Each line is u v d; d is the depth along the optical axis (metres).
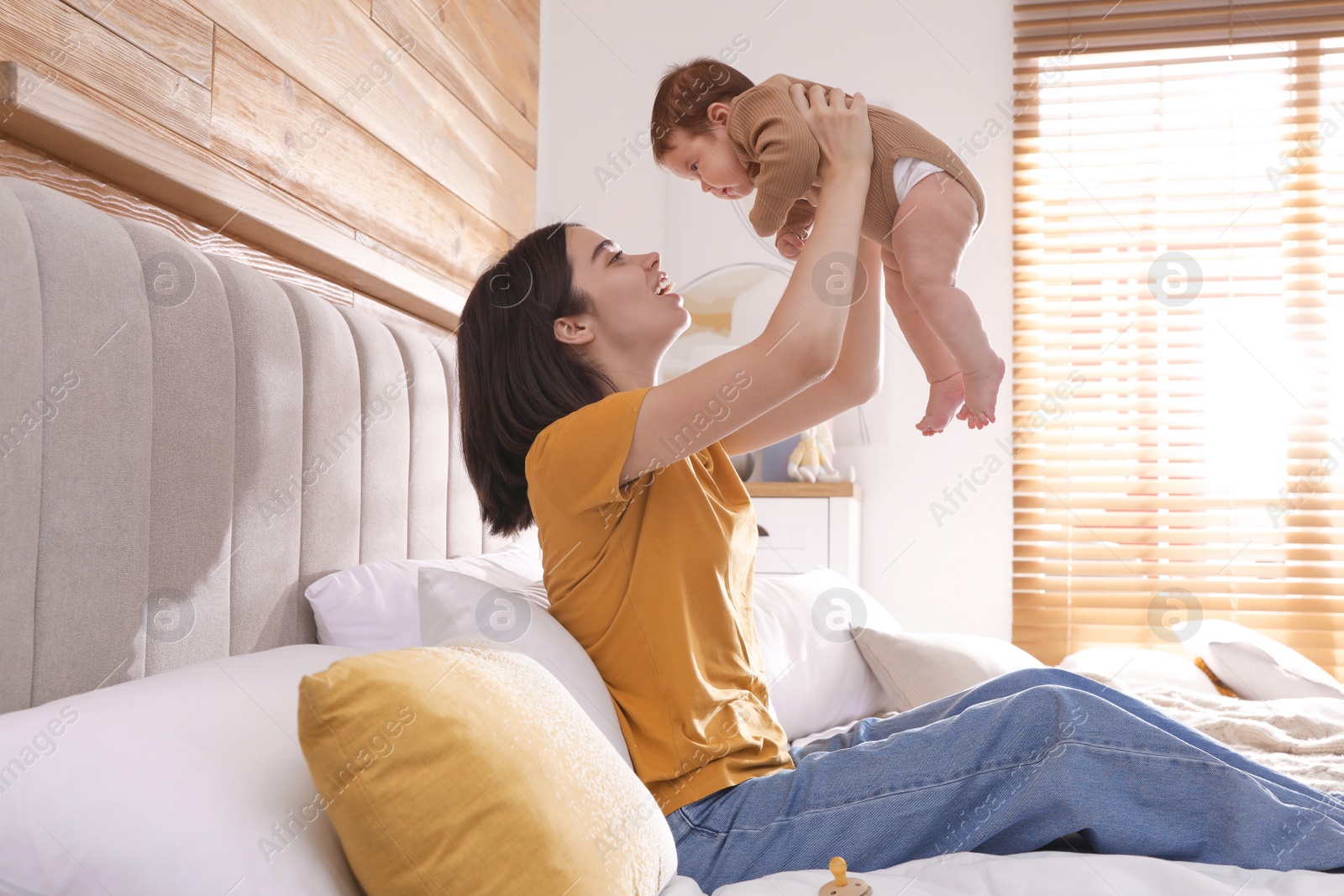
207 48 1.36
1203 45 2.87
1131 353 2.86
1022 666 1.80
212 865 0.67
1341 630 2.70
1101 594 2.83
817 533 2.73
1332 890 0.78
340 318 1.46
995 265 2.95
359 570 1.33
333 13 1.67
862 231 1.31
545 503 1.10
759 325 2.47
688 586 1.06
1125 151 2.91
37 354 0.90
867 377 1.37
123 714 0.76
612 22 3.06
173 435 1.07
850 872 0.94
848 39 3.04
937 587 2.93
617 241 3.04
